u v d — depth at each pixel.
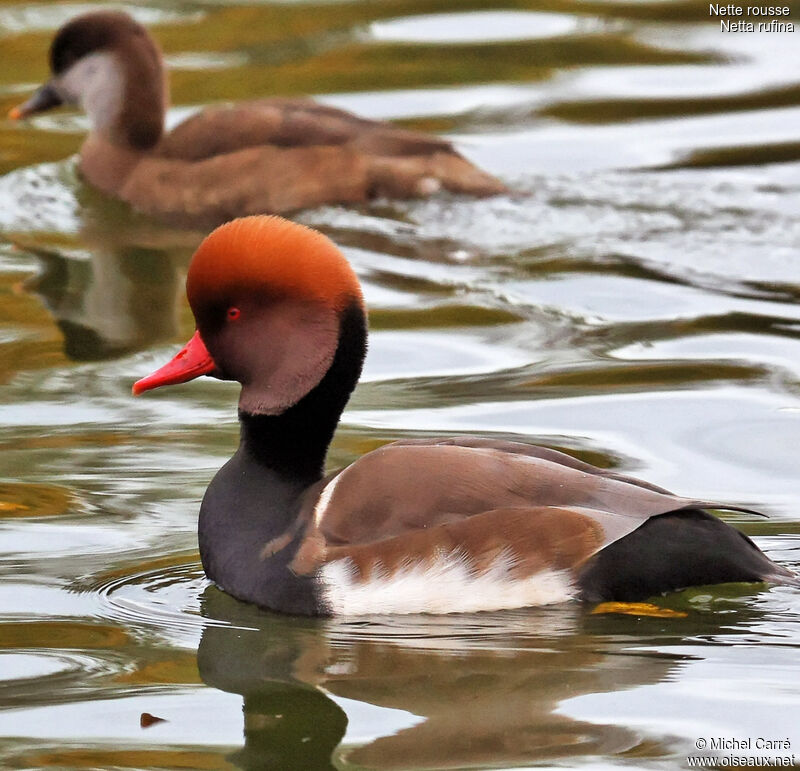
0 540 9.43
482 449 8.62
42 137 19.05
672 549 8.24
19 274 14.51
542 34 21.19
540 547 8.23
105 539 9.45
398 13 21.89
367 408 11.38
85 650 8.11
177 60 20.11
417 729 7.15
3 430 11.11
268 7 22.02
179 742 7.09
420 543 8.27
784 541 9.22
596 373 12.04
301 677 7.75
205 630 8.34
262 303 8.84
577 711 7.29
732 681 7.57
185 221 16.25
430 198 15.72
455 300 13.62
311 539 8.52
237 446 10.82
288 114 16.30
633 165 16.81
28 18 21.44
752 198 15.80
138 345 12.82
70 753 6.98
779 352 12.40
